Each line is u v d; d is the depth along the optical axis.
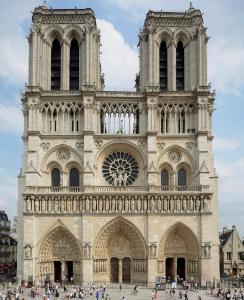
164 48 133.50
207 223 119.69
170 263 122.75
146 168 124.31
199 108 125.31
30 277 116.12
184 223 120.19
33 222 118.88
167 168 126.88
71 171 126.12
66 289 109.44
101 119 128.50
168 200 120.94
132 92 127.62
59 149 125.50
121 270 122.75
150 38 129.12
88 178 121.38
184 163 125.94
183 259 123.31
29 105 124.12
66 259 120.94
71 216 119.81
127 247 123.62
